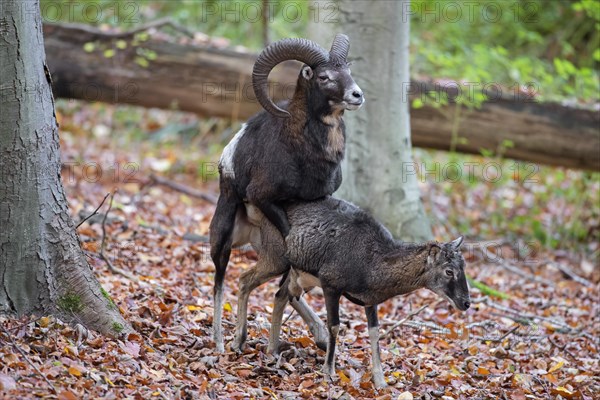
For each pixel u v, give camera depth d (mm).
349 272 9227
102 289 9383
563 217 18781
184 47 17406
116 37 17578
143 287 11320
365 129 13922
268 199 9578
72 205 15102
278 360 9625
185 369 8891
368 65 13773
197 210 16812
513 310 13352
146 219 15398
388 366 10094
